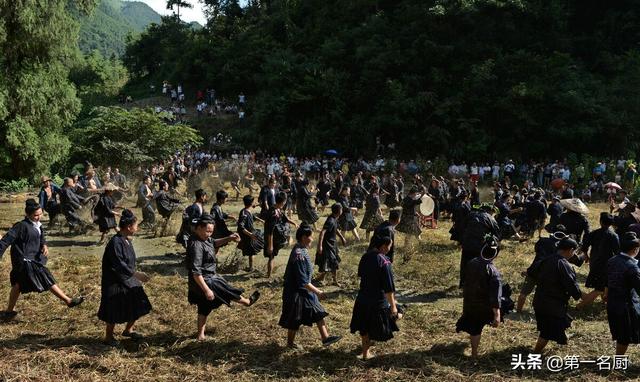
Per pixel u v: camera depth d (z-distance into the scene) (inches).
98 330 289.6
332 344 276.7
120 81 3157.0
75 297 343.0
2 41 825.5
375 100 1608.0
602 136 1400.1
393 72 1625.2
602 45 1665.8
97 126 1032.2
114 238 267.9
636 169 1155.3
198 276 263.1
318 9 2180.1
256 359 257.8
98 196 599.2
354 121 1561.3
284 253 493.4
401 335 292.4
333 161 1315.2
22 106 855.1
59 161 995.3
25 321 300.5
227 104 1996.8
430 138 1438.2
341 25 1963.6
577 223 388.5
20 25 831.7
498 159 1403.8
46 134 901.8
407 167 1264.8
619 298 251.3
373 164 1300.4
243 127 1786.4
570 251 255.1
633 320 250.2
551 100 1417.3
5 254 447.2
